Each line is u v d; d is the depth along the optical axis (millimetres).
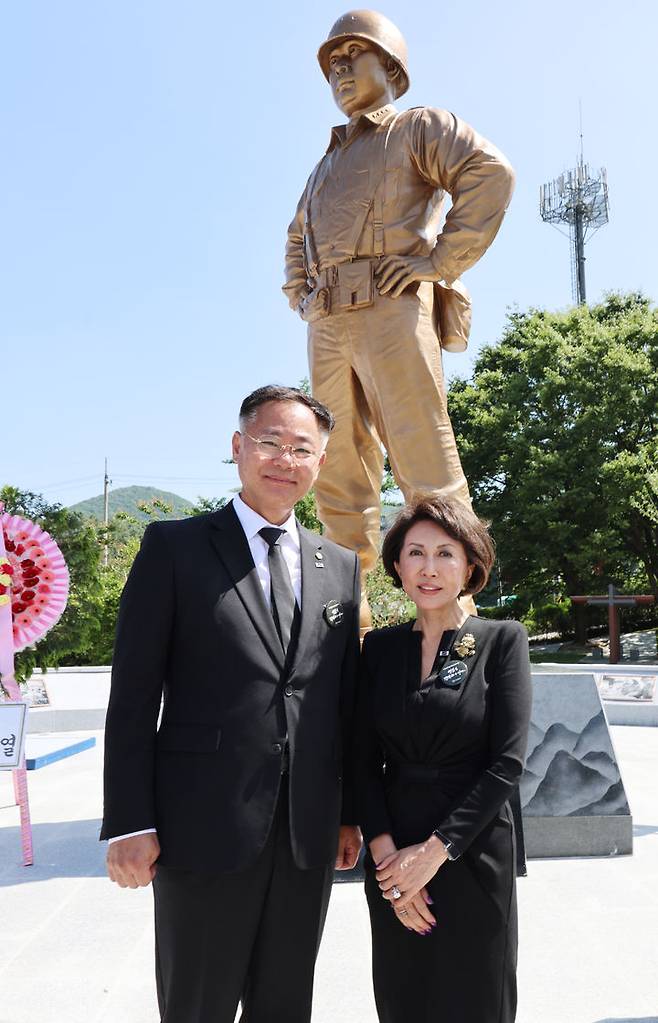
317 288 5277
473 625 2471
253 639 2283
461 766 2318
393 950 2252
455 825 2162
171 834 2168
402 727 2342
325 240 5191
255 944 2236
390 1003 2238
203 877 2156
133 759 2203
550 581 26172
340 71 5207
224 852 2129
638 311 27703
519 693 2338
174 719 2268
